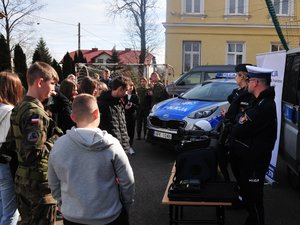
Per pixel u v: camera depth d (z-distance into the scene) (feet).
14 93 12.23
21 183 10.68
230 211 16.88
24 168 10.65
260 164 13.51
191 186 12.01
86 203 8.71
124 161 9.05
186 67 85.15
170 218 12.39
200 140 13.44
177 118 25.14
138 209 17.47
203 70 46.42
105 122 15.60
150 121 26.94
